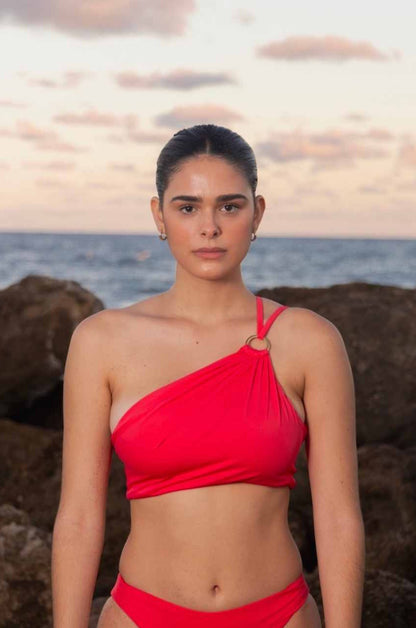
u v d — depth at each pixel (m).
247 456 2.39
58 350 7.45
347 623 2.41
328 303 6.92
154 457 2.40
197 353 2.50
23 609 4.31
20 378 7.36
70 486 2.54
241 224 2.47
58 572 2.48
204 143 2.46
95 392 2.53
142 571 2.48
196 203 2.45
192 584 2.43
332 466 2.50
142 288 49.19
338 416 2.52
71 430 2.55
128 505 5.57
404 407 6.52
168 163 2.49
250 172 2.50
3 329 7.43
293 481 2.54
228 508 2.43
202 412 2.39
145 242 144.88
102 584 5.24
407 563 4.98
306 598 2.54
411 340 6.67
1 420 6.50
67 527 2.49
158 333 2.54
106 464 2.57
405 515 5.07
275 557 2.48
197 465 2.40
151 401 2.42
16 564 4.37
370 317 6.76
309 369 2.52
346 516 2.47
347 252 97.25
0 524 4.92
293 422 2.45
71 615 2.45
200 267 2.47
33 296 7.54
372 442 6.53
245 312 2.58
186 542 2.43
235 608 2.42
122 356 2.51
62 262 72.75
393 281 63.38
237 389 2.42
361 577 2.45
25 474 6.22
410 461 5.30
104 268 65.75
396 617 3.90
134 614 2.46
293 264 73.94
